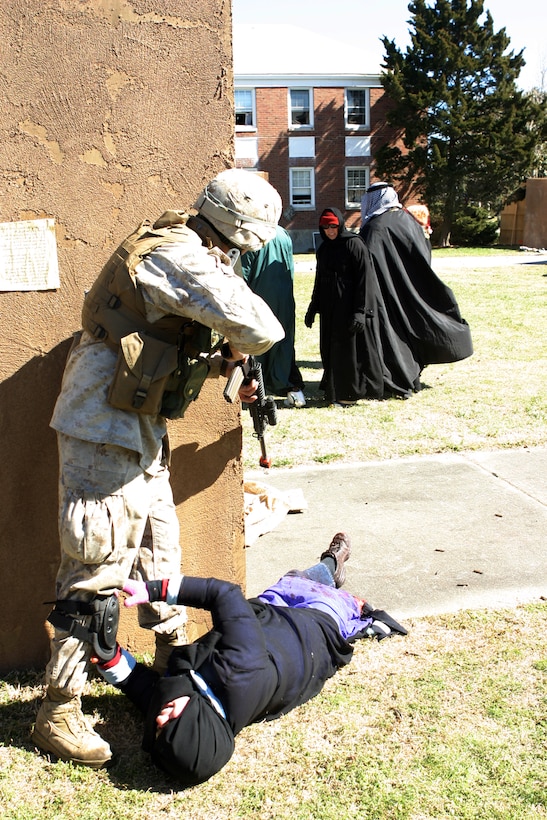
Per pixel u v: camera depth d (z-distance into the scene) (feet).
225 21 10.19
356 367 25.25
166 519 9.75
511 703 10.05
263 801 8.51
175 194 10.44
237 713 8.90
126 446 8.54
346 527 15.76
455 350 26.43
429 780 8.73
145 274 8.32
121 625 11.22
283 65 115.44
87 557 8.62
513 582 13.26
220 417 11.09
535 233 105.40
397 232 26.04
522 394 26.18
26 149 9.97
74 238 10.27
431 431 22.20
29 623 10.96
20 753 9.30
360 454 20.38
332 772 8.88
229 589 9.33
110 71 9.99
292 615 10.43
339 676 10.71
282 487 18.15
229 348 9.80
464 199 116.26
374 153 118.42
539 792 8.53
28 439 10.55
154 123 10.21
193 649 9.19
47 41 9.77
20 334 10.35
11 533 10.68
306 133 116.37
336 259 24.59
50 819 8.29
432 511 16.48
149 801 8.57
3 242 10.13
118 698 10.38
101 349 8.61
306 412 24.79
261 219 8.92
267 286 25.27
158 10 9.97
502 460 19.70
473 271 69.72
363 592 13.03
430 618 12.17
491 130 112.16
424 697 10.19
